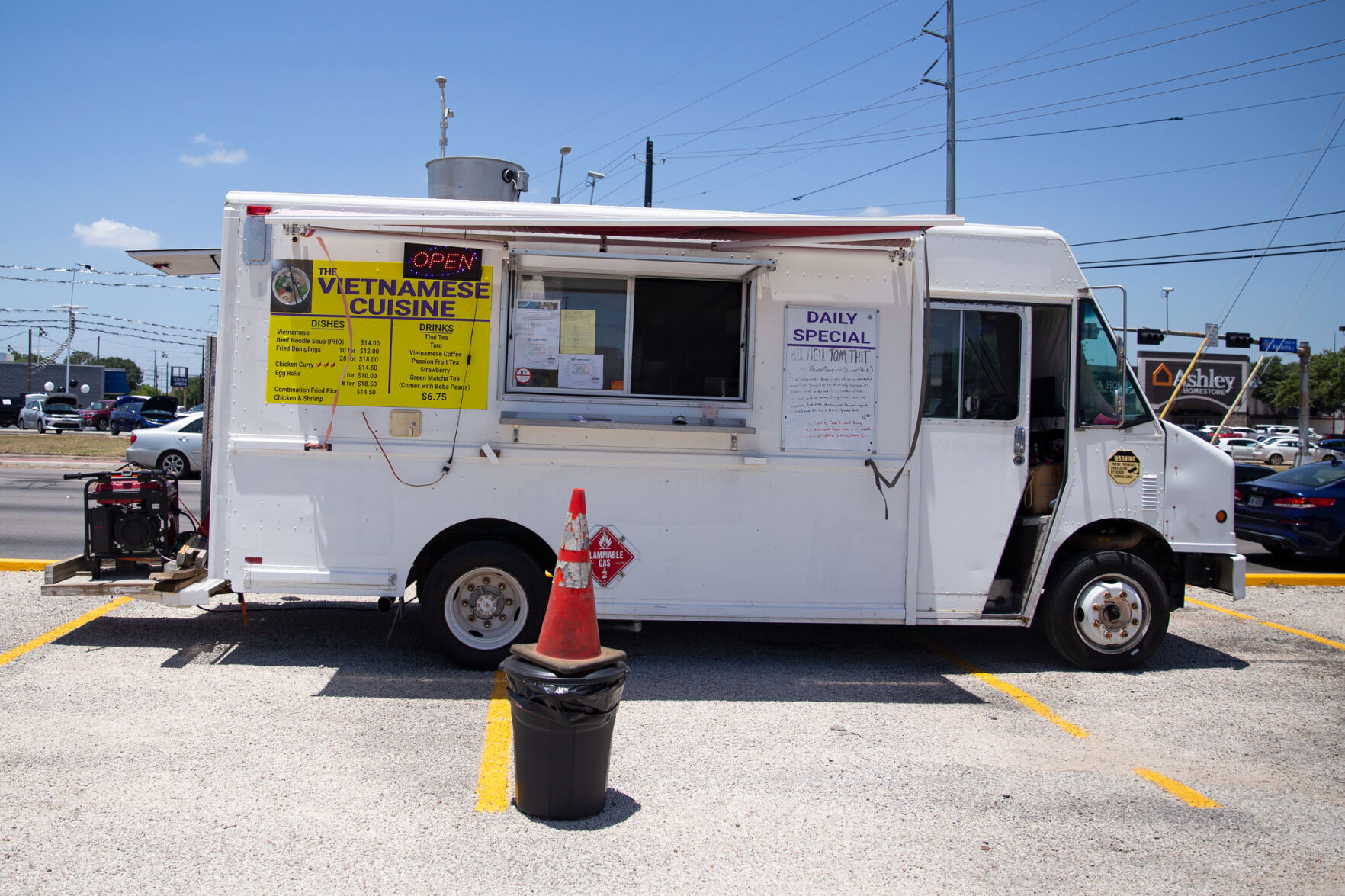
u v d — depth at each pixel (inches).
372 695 206.2
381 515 222.8
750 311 228.8
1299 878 136.6
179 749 170.4
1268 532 464.4
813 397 231.1
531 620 223.1
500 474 224.8
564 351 227.0
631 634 273.1
